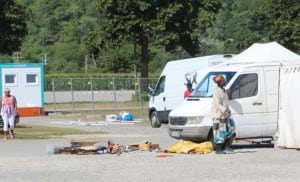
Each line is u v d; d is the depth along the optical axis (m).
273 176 19.38
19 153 27.72
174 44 73.12
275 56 34.62
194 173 20.22
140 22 71.38
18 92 59.09
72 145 27.38
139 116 55.91
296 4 68.50
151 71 122.50
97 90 73.75
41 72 59.97
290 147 27.81
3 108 35.69
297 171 20.52
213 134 26.64
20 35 69.75
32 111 59.34
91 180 19.05
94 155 26.30
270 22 69.75
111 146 27.17
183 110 28.38
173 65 43.03
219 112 25.73
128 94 72.25
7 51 70.12
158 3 71.38
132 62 122.06
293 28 68.31
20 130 41.94
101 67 124.88
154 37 72.12
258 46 35.41
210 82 29.17
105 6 71.94
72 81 66.31
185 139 28.33
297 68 27.72
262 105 28.16
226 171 20.64
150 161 23.73
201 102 28.28
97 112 61.41
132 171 20.94
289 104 27.86
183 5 71.88
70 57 138.12
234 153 26.05
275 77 28.47
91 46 75.19
